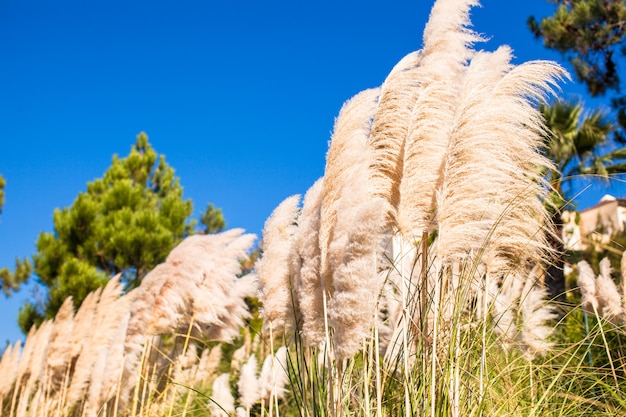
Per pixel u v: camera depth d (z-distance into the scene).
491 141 3.90
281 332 4.48
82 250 16.16
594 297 6.20
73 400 7.54
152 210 17.70
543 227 4.29
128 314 6.78
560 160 13.13
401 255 4.02
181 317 6.35
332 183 3.69
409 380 3.76
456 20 4.19
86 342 7.68
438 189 3.94
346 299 3.26
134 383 6.56
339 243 3.45
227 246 6.50
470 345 3.86
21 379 10.29
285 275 4.16
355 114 3.74
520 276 4.48
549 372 4.76
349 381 3.85
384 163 3.97
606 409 4.31
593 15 14.38
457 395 3.53
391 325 4.74
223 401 6.14
